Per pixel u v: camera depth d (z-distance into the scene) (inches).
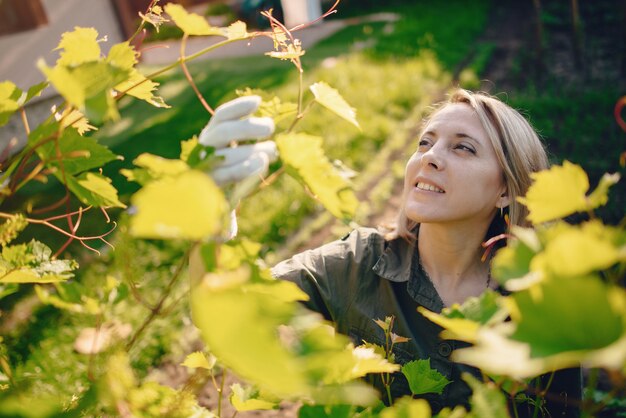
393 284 63.5
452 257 63.3
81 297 27.5
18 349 129.1
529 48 416.2
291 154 28.8
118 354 26.2
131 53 32.9
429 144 62.9
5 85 31.5
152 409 26.7
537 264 16.7
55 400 23.3
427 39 446.3
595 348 15.9
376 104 307.0
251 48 495.8
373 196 207.3
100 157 33.0
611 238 18.2
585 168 216.8
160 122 303.0
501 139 61.8
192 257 38.1
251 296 17.5
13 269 31.1
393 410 24.4
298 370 15.7
